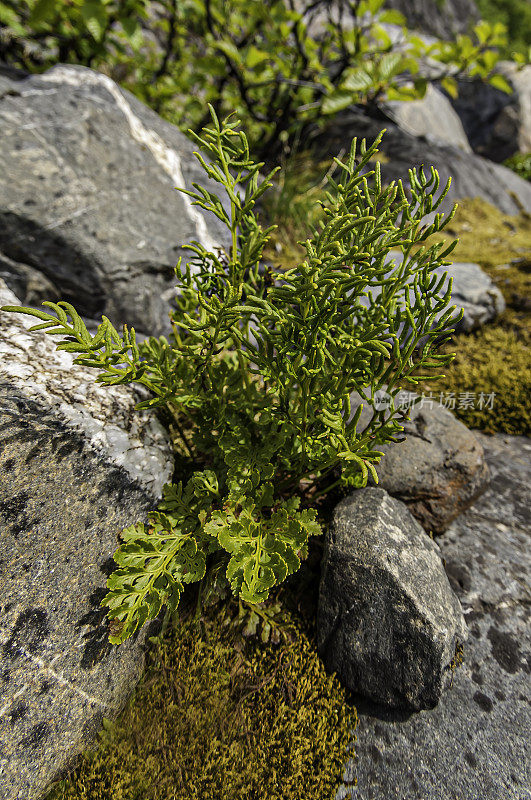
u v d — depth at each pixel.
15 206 2.22
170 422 2.04
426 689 1.50
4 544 1.35
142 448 1.72
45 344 1.81
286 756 1.44
